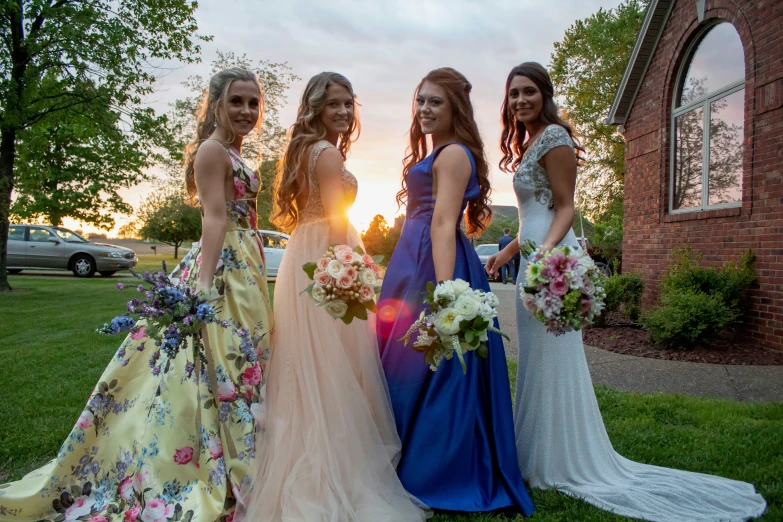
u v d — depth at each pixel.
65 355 5.57
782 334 5.88
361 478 2.34
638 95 8.75
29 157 14.96
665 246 8.00
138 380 2.52
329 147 2.63
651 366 5.51
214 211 2.47
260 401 2.45
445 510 2.39
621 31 22.00
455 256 2.55
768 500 2.49
